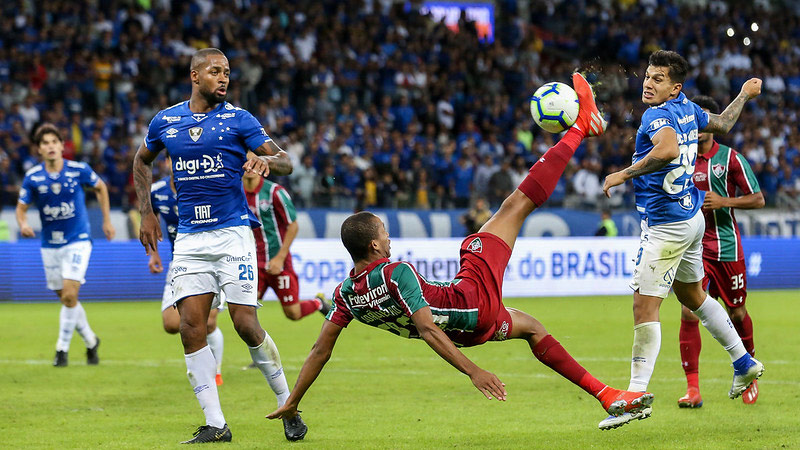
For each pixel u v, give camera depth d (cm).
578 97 962
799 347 1750
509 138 4159
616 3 5012
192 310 955
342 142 3631
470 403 1188
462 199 3488
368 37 4291
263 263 1545
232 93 3697
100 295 2839
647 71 1002
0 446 925
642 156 1005
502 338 891
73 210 1573
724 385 1307
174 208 1346
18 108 3328
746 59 4859
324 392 1282
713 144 1224
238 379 1423
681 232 1001
